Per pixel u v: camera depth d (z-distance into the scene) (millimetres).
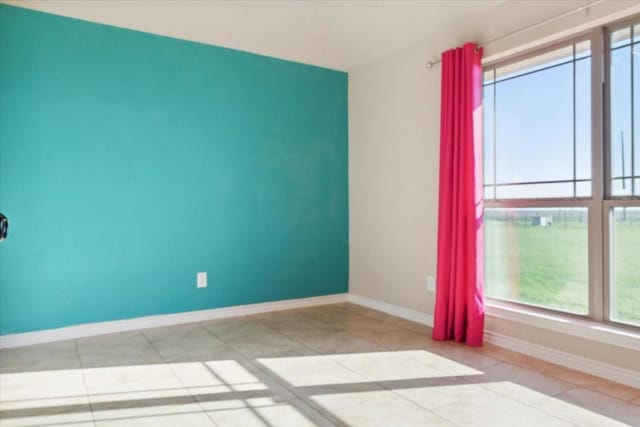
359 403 1969
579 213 2451
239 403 1974
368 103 3900
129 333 3090
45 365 2445
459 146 2832
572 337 2379
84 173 3014
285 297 3850
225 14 3037
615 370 2191
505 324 2738
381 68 3738
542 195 2633
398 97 3551
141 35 3207
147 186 3240
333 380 2232
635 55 2219
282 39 3426
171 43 3322
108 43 3084
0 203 2760
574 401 1973
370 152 3883
